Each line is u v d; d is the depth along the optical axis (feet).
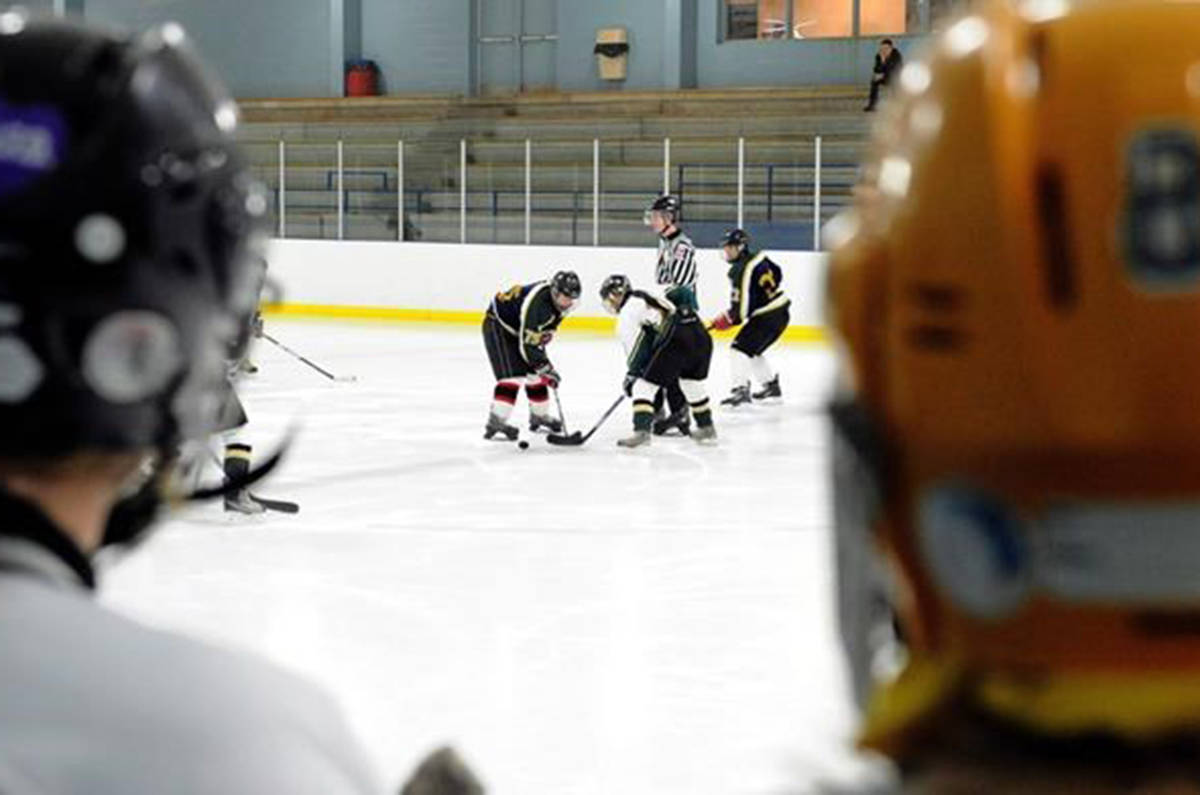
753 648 24.91
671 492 40.29
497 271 87.51
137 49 3.87
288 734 3.38
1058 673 2.92
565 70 117.70
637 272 84.02
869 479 3.17
